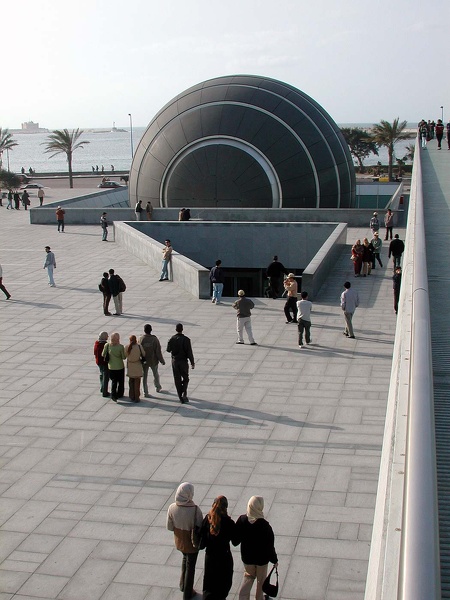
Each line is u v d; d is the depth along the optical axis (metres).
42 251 33.47
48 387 16.02
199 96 39.62
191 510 8.42
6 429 13.77
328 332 19.56
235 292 33.53
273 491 11.04
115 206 51.94
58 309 22.88
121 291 21.81
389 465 4.92
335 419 13.73
